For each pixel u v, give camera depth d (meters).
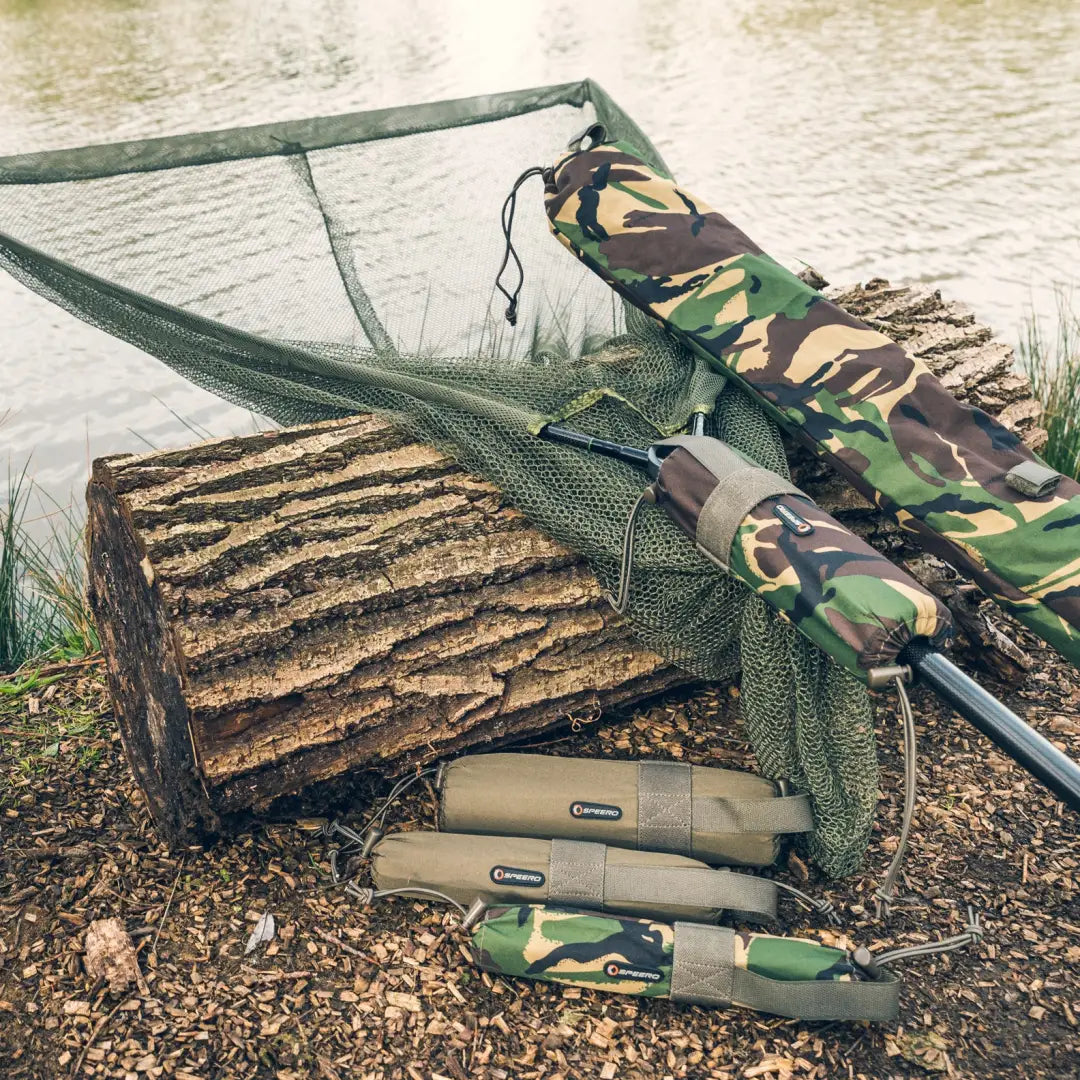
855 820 2.85
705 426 3.29
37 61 17.34
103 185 3.56
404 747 2.99
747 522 2.62
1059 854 3.01
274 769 2.84
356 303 3.93
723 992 2.51
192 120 12.96
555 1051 2.49
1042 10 19.34
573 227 3.57
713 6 21.72
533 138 4.41
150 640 2.89
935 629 2.41
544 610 3.08
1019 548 2.84
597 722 3.42
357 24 20.77
